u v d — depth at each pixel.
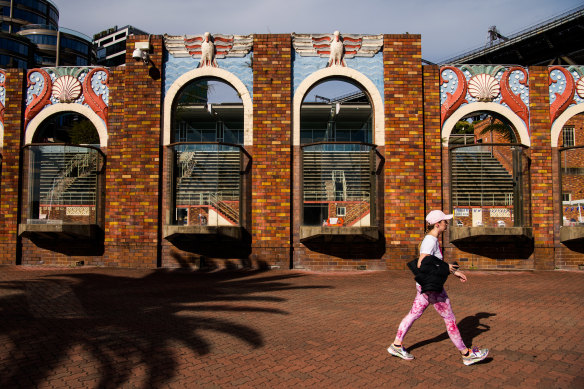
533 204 12.10
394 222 11.67
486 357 4.76
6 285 9.10
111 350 4.94
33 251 12.34
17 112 12.66
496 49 31.75
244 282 9.80
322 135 24.91
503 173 11.98
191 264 11.72
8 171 12.53
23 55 60.84
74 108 12.59
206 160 11.69
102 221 12.22
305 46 12.27
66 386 3.91
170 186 11.59
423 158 11.85
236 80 12.19
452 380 4.13
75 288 8.92
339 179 11.68
